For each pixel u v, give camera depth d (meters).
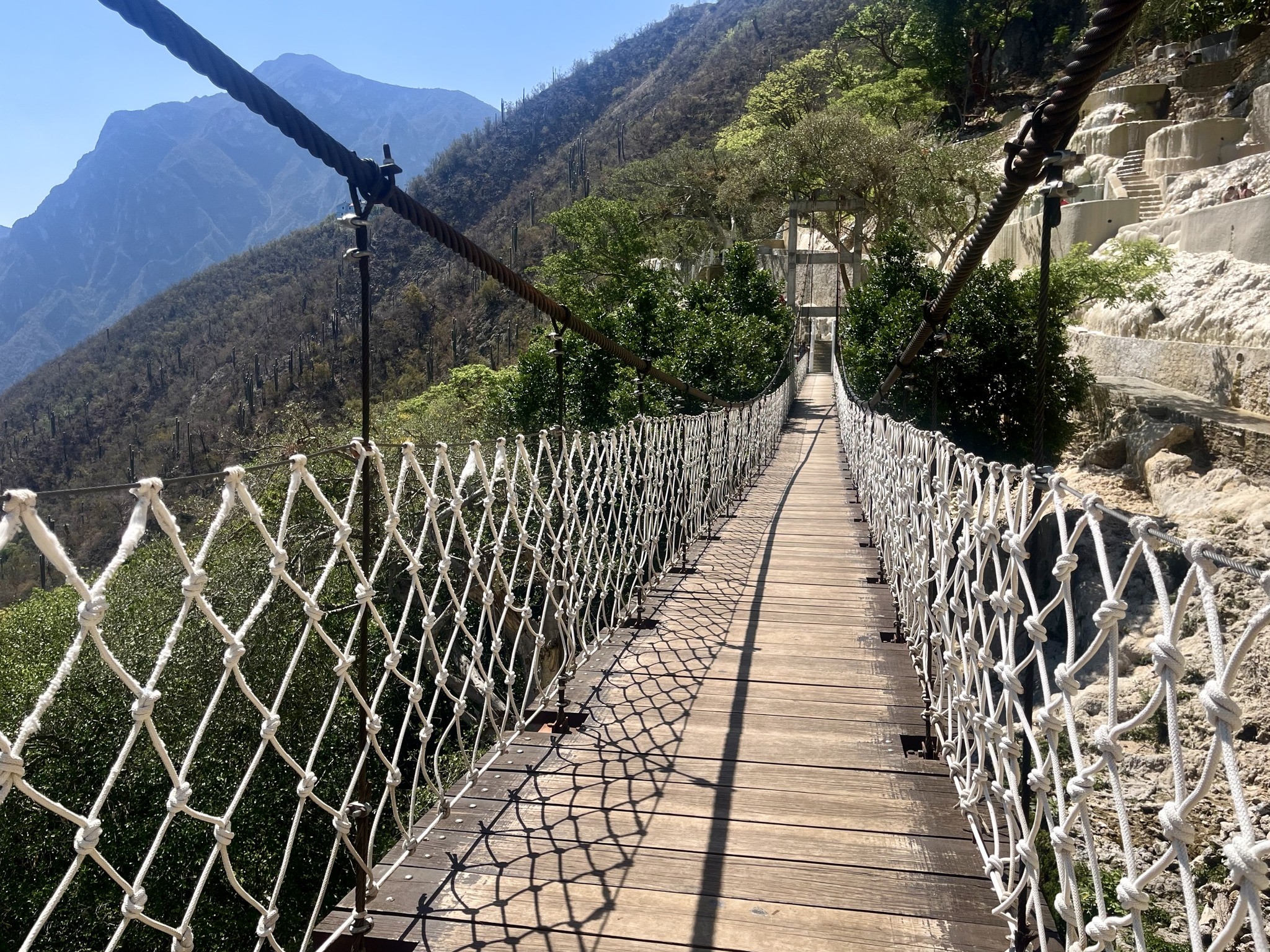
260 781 7.61
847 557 5.80
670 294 22.05
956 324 14.39
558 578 3.75
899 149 24.81
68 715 7.36
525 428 14.91
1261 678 7.45
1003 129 31.69
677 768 2.60
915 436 3.45
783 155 26.81
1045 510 1.56
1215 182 17.31
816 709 3.06
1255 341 13.23
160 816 7.16
